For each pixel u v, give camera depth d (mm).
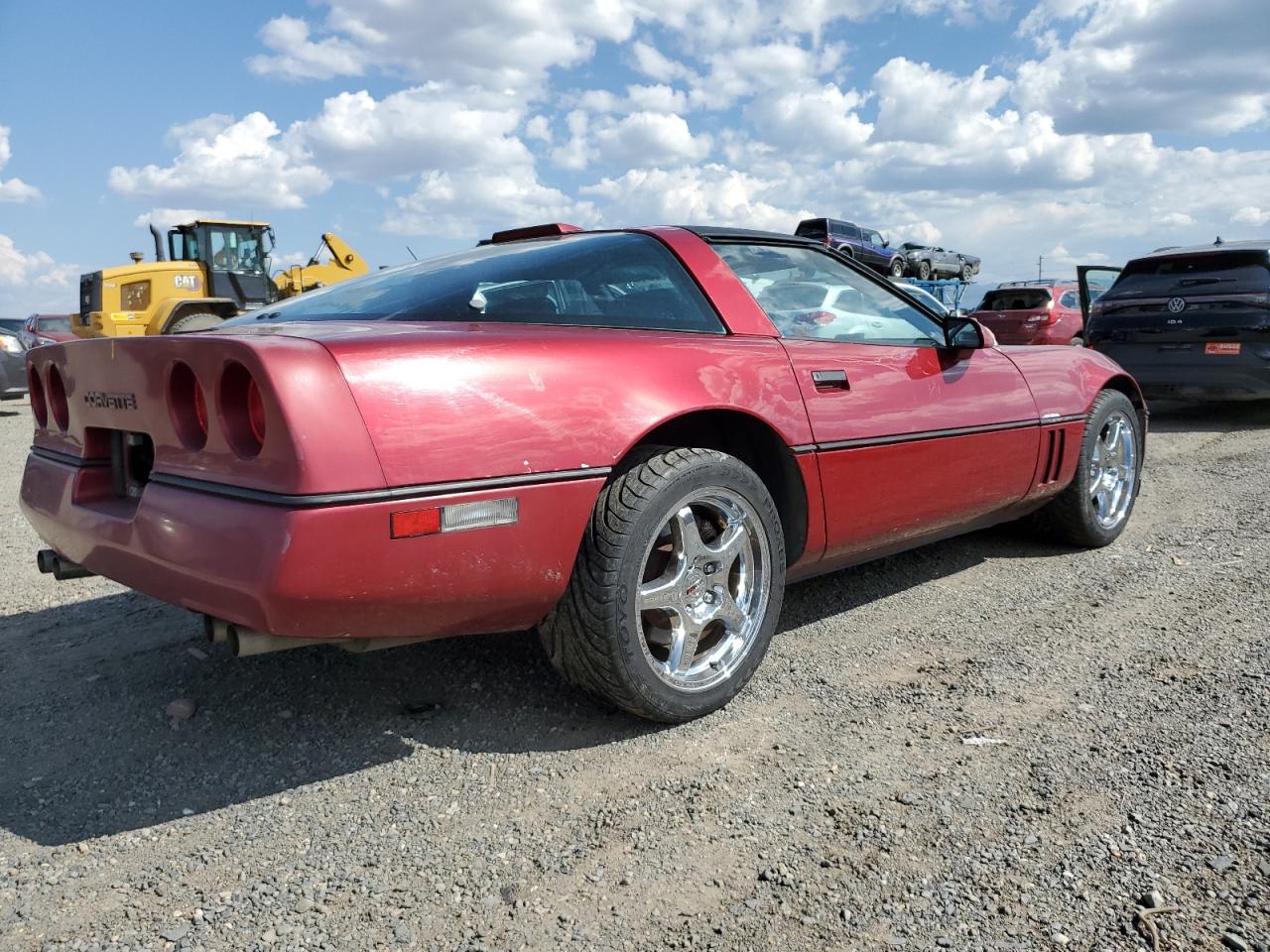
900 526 3059
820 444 2691
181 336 2059
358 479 1862
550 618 2303
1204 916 1608
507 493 2051
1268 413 8766
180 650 3082
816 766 2215
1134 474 4273
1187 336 7902
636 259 2688
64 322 19500
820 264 3152
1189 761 2152
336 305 2586
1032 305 12508
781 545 2619
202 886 1794
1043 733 2340
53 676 2883
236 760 2316
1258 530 4258
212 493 1958
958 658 2879
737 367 2547
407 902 1732
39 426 2732
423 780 2193
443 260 2887
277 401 1814
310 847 1927
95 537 2271
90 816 2062
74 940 1632
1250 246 7773
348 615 1922
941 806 2006
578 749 2334
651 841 1917
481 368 2074
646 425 2271
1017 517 3893
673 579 2381
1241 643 2877
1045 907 1652
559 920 1671
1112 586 3551
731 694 2521
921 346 3264
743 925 1642
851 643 3043
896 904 1679
